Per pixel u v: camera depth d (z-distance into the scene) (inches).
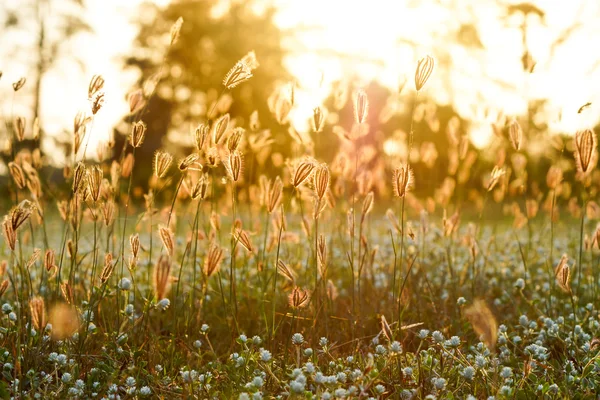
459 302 140.3
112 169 144.9
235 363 114.0
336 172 168.9
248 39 1160.2
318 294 138.4
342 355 128.0
